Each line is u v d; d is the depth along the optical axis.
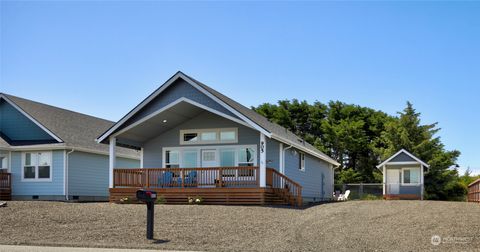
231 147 28.19
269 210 20.66
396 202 22.56
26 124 31.58
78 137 31.91
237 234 15.63
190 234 15.62
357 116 58.72
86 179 31.72
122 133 27.33
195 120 28.94
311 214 19.52
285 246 13.77
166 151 29.23
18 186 30.84
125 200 25.83
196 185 25.75
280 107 59.81
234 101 30.14
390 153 47.59
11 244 14.29
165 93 26.22
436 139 46.94
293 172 30.08
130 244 14.32
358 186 42.62
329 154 54.91
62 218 18.06
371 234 14.67
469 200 30.31
